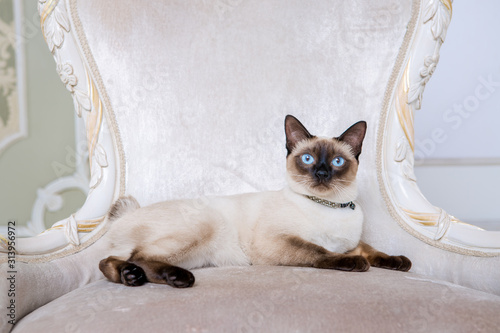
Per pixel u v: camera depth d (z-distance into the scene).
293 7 2.03
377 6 2.00
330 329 1.09
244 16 2.03
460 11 3.66
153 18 1.98
